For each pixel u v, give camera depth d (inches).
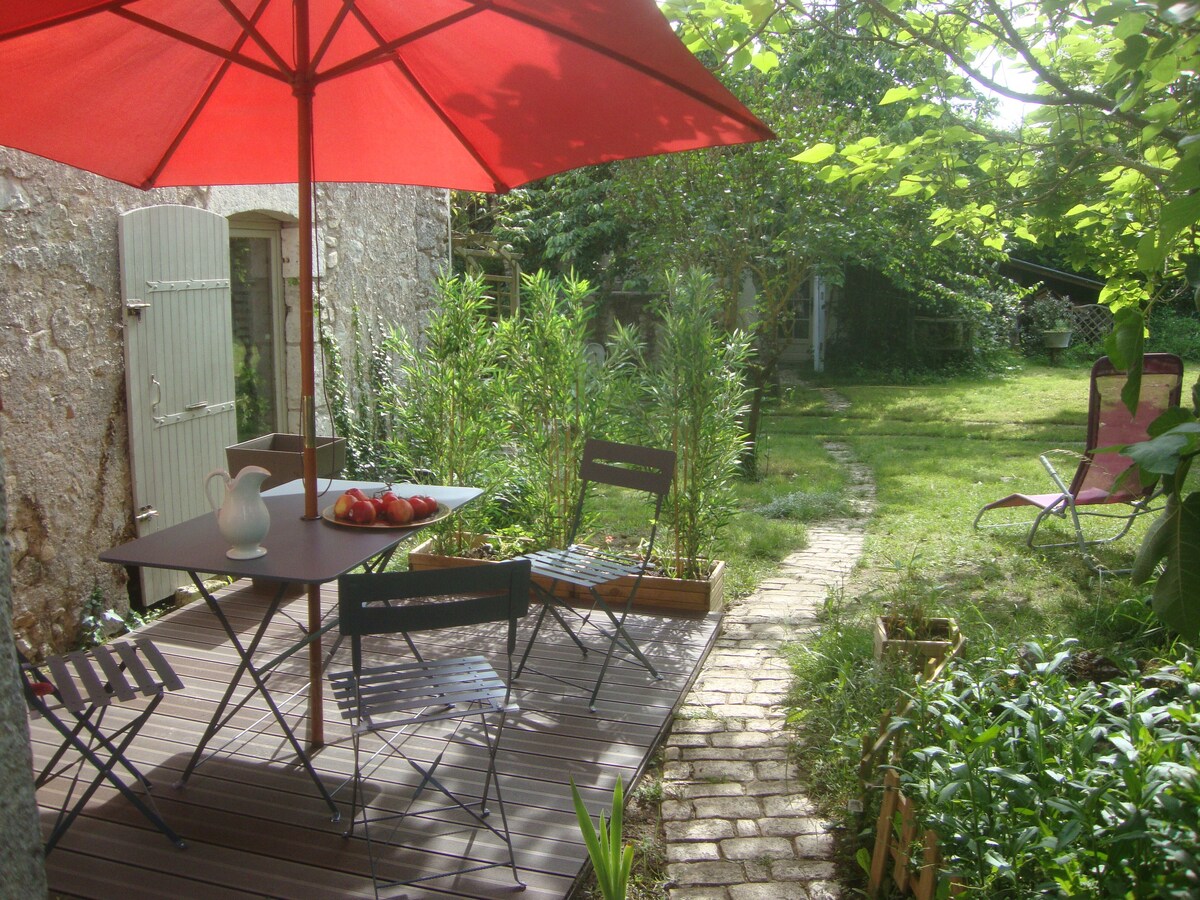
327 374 301.9
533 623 211.5
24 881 81.2
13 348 188.1
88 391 205.3
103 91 148.1
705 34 185.6
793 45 381.4
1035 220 209.6
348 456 308.5
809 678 179.6
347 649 192.9
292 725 159.9
